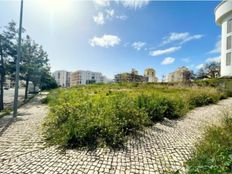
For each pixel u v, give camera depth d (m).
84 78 132.38
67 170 4.30
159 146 5.82
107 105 8.70
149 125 8.09
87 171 4.29
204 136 5.94
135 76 66.56
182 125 8.34
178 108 10.41
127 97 11.17
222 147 4.42
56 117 7.29
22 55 23.59
